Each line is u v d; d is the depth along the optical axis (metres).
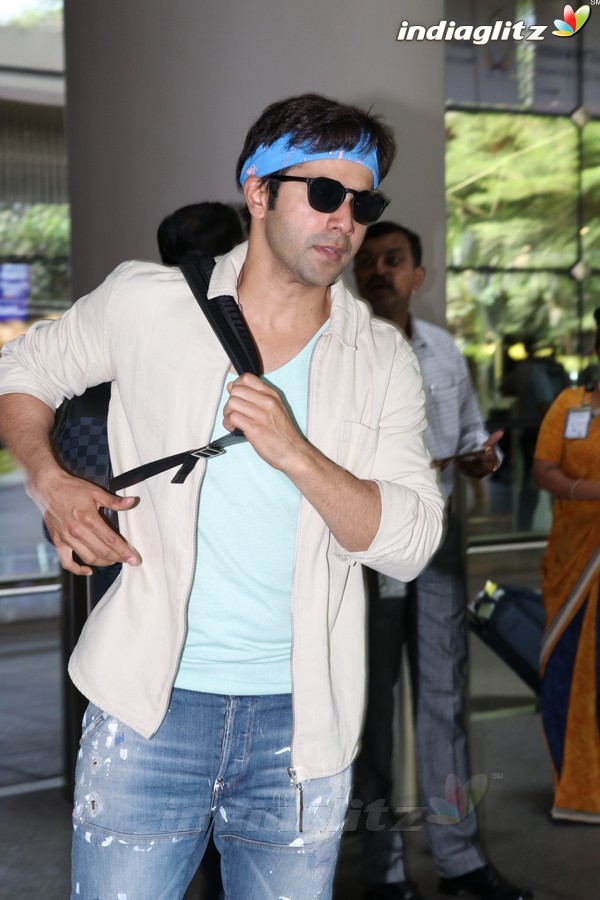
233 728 1.62
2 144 9.23
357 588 1.69
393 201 3.64
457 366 3.10
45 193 9.38
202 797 1.63
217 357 1.57
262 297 1.62
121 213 3.86
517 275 10.52
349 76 3.59
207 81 3.63
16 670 5.74
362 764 2.78
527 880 3.11
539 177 10.49
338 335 1.62
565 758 3.56
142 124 3.76
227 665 1.60
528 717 4.73
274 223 1.56
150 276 1.65
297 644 1.58
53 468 1.60
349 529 1.51
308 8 3.57
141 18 3.71
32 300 9.41
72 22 3.93
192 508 1.55
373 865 2.81
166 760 1.59
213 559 1.58
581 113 10.54
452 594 2.85
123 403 1.64
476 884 2.96
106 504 1.56
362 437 1.63
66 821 3.69
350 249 1.57
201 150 3.67
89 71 3.88
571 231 10.62
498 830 3.48
